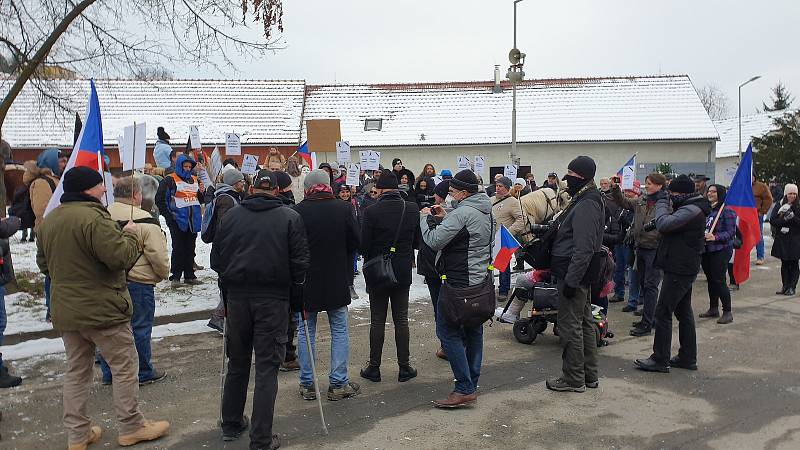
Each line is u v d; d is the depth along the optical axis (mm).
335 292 5285
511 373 6219
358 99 33750
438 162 31734
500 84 34438
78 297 4207
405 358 5949
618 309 9195
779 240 10234
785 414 5176
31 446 4520
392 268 5703
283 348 4480
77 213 4191
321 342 7258
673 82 34281
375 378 5949
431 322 8195
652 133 31531
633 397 5551
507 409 5254
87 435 4441
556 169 31719
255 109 32062
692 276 6074
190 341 7191
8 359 6406
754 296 10234
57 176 8016
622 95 33656
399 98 33812
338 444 4559
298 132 31016
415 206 5887
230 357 4551
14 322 7441
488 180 31766
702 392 5691
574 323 5641
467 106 33375
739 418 5086
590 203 5383
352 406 5305
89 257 4219
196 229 9648
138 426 4562
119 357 4449
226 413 4586
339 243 5309
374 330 5891
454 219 5066
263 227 4367
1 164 9008
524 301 7969
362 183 13133
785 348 7152
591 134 31547
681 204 6137
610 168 31734
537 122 32281
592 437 4699
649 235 7699
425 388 5762
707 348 7156
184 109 31406
